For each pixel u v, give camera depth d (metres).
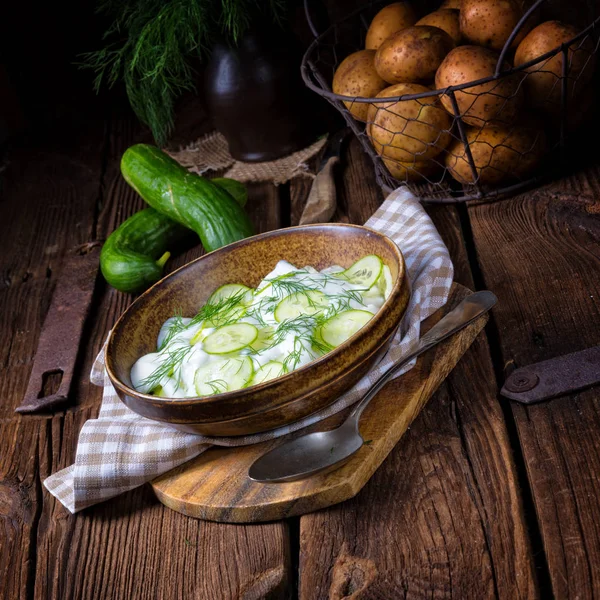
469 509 0.90
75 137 1.66
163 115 1.43
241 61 1.33
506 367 1.00
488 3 1.17
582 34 1.12
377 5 1.53
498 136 1.17
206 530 0.94
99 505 0.98
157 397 0.94
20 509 1.00
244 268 1.09
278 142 1.39
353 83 1.24
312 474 0.91
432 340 1.00
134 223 1.27
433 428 0.96
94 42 1.80
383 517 0.91
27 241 1.39
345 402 0.97
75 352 1.16
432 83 1.21
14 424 1.10
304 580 0.89
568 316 1.03
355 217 1.28
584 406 0.94
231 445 0.97
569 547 0.87
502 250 1.14
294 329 0.97
